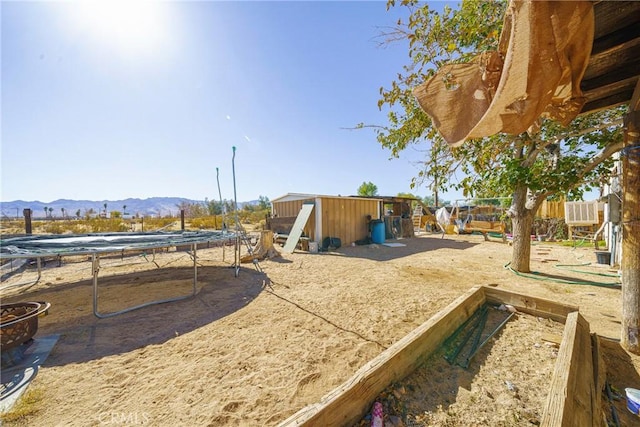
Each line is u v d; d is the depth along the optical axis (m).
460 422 1.47
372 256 7.32
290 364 2.14
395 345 1.91
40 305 2.57
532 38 1.03
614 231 5.52
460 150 3.28
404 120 3.38
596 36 1.54
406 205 13.70
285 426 1.13
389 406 1.57
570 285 4.19
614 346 2.28
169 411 1.63
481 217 13.68
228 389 1.83
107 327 2.88
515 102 1.26
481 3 2.63
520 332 2.54
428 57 2.85
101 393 1.80
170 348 2.41
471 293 3.03
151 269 5.96
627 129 2.23
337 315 3.14
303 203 9.81
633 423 1.48
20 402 1.70
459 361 2.08
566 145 4.02
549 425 1.09
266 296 3.91
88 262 6.87
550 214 10.45
